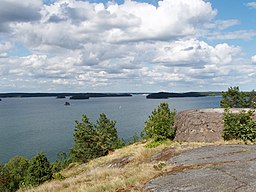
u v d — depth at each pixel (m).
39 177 37.00
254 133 19.03
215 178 10.46
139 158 19.92
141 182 11.81
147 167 14.59
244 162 12.28
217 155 14.48
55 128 174.38
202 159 13.98
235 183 9.70
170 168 13.31
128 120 190.00
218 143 19.11
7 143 127.81
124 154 24.98
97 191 11.98
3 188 62.00
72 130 163.25
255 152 14.19
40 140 132.62
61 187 16.27
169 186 10.36
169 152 17.98
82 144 56.56
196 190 9.54
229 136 19.84
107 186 12.19
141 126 157.25
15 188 62.97
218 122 21.02
